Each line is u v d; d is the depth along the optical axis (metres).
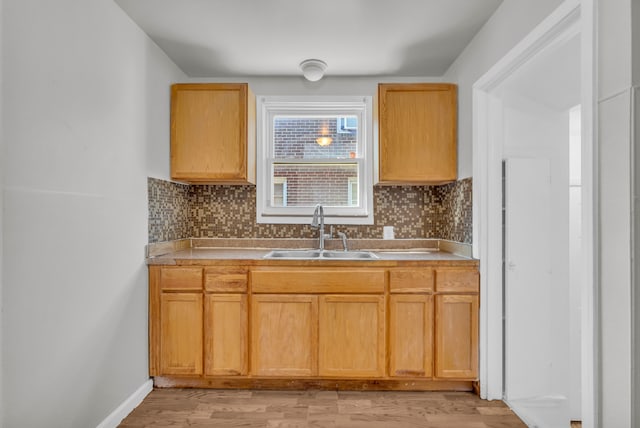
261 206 2.79
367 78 2.76
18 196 1.22
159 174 2.26
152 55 2.17
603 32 1.14
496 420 1.89
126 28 1.89
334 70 2.61
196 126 2.40
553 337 2.09
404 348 2.11
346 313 2.12
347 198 2.84
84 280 1.57
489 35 1.94
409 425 1.83
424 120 2.39
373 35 2.11
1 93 1.15
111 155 1.76
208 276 2.12
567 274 2.10
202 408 1.97
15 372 1.22
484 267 2.10
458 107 2.39
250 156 2.51
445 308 2.11
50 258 1.37
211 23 1.98
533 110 2.12
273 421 1.86
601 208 1.15
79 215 1.53
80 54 1.53
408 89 2.38
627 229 1.06
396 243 2.76
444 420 1.88
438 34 2.10
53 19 1.38
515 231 2.09
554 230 2.11
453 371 2.11
